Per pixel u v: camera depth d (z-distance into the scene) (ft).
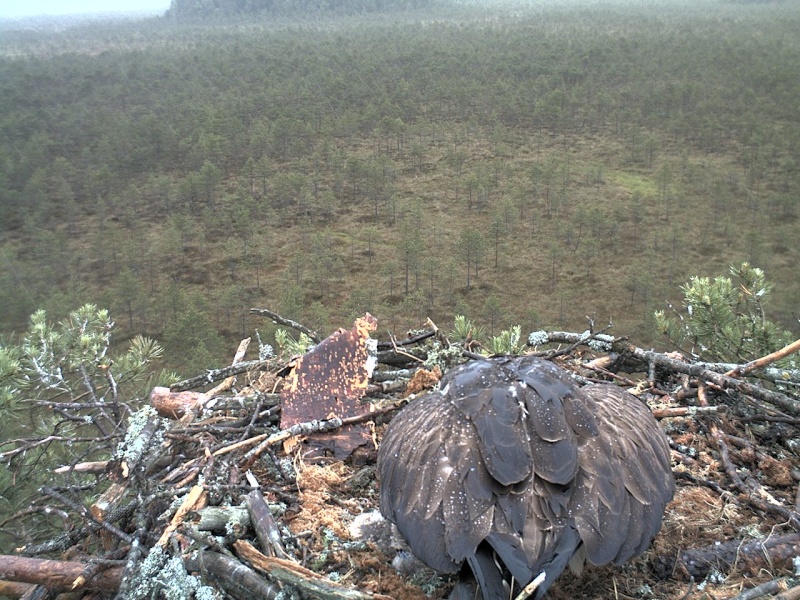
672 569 14.15
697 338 24.97
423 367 19.83
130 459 15.69
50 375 23.84
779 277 84.53
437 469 12.15
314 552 14.61
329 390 18.42
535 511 11.38
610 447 12.45
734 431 17.79
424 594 13.70
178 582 13.39
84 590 15.06
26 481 25.22
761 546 14.14
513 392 12.97
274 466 16.81
